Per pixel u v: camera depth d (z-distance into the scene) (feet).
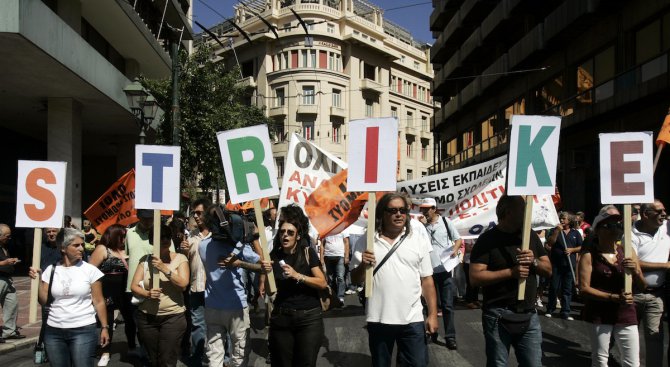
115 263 22.57
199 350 20.56
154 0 78.54
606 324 15.01
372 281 13.66
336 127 165.89
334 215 25.21
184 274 16.51
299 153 26.66
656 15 56.08
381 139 14.97
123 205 30.55
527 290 13.38
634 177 15.11
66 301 14.98
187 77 58.59
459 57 112.47
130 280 19.47
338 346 23.97
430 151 201.77
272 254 15.34
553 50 77.20
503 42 97.71
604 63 66.28
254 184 16.94
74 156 56.90
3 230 25.67
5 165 69.36
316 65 162.20
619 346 15.03
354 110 168.04
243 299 17.12
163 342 16.35
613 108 59.52
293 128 161.38
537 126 14.57
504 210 13.67
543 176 14.51
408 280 13.51
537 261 13.50
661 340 17.04
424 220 25.09
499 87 97.45
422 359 13.44
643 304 17.01
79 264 15.38
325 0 171.22
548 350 23.27
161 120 62.49
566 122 69.41
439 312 31.01
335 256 34.91
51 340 14.99
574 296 37.29
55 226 19.79
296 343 14.62
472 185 31.24
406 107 190.19
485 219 30.66
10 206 69.92
